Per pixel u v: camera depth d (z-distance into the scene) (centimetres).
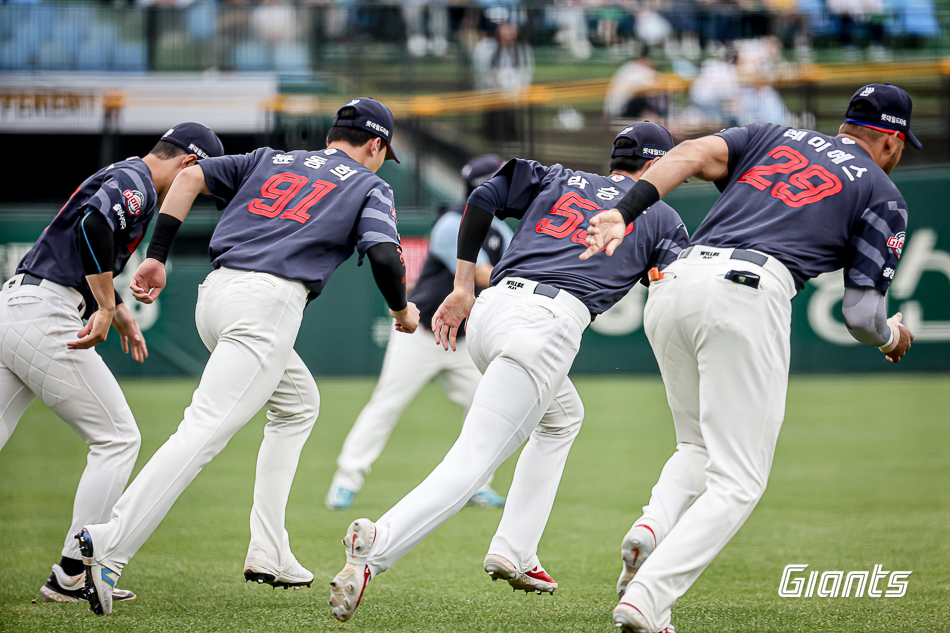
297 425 1288
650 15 5516
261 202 1245
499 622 1167
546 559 1566
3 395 1284
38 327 1248
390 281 1212
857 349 4594
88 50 4844
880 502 2059
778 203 1083
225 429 1168
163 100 4756
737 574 1459
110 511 1277
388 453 2814
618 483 2311
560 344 1145
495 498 2095
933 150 4950
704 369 1052
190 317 4453
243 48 4953
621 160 1292
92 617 1168
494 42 5269
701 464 1156
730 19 5472
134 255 4400
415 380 2039
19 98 4725
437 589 1355
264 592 1326
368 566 1033
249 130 4772
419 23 5175
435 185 4919
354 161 1303
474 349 1203
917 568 1489
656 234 1238
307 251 1217
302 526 1823
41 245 1281
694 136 5178
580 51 5472
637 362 4647
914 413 3534
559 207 1236
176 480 1141
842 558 1557
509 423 1125
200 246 4531
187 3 5206
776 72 5181
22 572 1438
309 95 4831
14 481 2289
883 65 5084
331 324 4503
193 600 1271
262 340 1186
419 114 4919
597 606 1259
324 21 5022
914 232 4525
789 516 1919
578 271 1181
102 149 4778
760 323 1032
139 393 3947
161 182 1313
